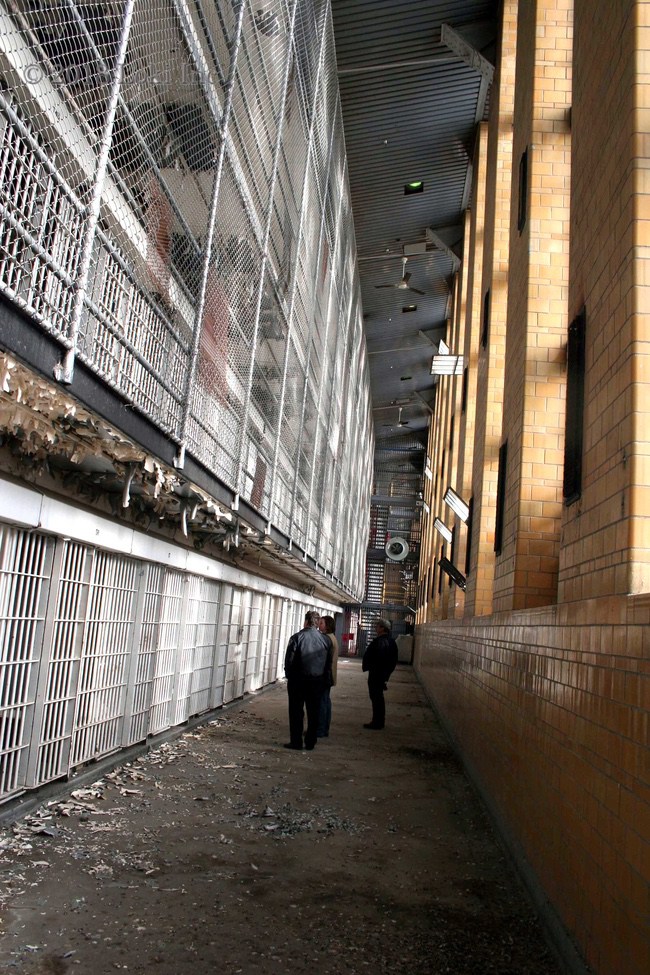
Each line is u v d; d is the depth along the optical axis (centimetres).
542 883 406
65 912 338
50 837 431
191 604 848
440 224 1783
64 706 505
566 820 370
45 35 290
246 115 567
